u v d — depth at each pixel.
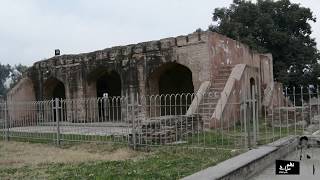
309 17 33.69
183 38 17.41
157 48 18.20
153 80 18.75
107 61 19.88
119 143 11.44
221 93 14.94
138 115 11.05
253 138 9.79
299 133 12.23
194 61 17.05
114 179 7.08
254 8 33.00
